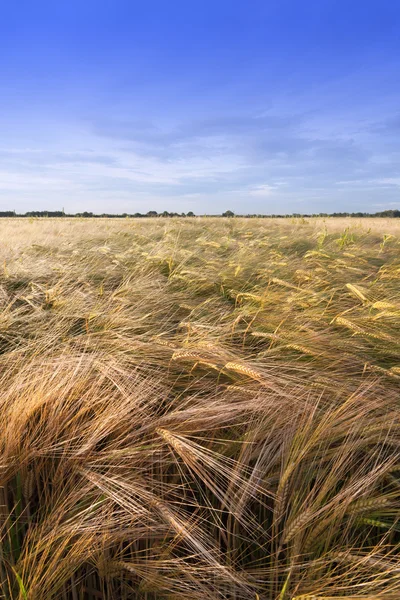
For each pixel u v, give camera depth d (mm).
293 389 2168
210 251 7191
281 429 1873
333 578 1301
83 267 5578
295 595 1331
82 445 1728
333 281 4945
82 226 13703
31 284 4484
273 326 3084
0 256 6082
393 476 1762
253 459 1840
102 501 1477
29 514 1652
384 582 1297
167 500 1714
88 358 2340
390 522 1623
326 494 1647
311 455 1731
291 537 1416
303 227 14438
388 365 2602
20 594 1259
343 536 1458
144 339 2971
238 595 1424
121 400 2000
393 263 6711
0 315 3371
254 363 2408
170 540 1610
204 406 2004
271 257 6598
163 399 2150
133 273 4930
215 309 3736
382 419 1866
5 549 1531
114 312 3449
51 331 3121
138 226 13609
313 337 2805
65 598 1442
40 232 11414
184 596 1385
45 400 1877
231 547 1597
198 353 2434
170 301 4020
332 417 1838
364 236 10984
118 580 1567
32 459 1723
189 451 1560
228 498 1564
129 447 1747
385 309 3045
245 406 1926
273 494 1581
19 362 2549
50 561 1438
